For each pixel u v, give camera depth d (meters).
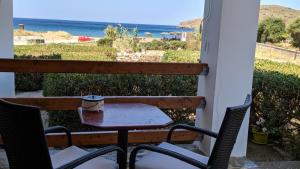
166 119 2.40
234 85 3.58
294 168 3.51
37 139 1.72
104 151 2.03
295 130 4.23
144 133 3.65
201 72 3.67
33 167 1.82
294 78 4.39
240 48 3.52
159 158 2.39
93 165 2.18
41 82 7.66
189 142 4.11
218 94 3.55
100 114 2.46
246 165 3.54
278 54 9.13
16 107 1.67
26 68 3.23
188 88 4.39
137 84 4.27
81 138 3.49
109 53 13.72
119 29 16.19
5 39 4.76
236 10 3.44
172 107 3.62
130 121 2.30
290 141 4.08
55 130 2.38
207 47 3.71
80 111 2.52
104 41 15.73
